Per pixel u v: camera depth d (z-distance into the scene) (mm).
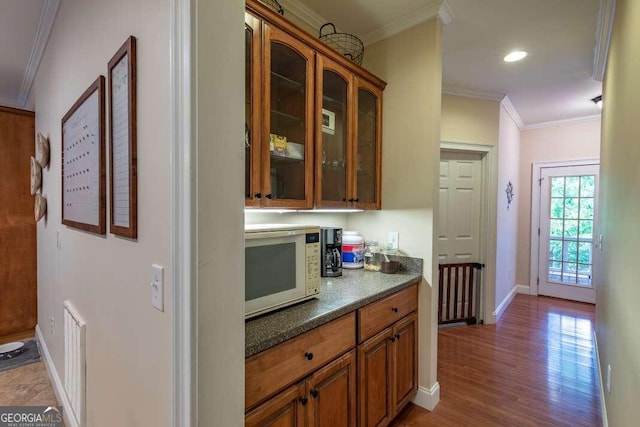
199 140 717
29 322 3270
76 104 1602
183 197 718
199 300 726
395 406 1839
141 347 973
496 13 2115
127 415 1088
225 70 765
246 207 1373
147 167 906
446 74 3105
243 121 810
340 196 1942
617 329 1601
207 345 743
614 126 1947
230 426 794
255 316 1261
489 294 3660
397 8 2043
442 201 3600
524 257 4965
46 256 2527
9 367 2580
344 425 1447
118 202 1123
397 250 2225
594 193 4422
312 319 1263
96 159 1337
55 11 1956
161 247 836
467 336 3285
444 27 2291
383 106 2283
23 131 3184
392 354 1806
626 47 1517
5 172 3115
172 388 753
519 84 3342
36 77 2828
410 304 2020
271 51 1494
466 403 2141
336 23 2191
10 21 2117
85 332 1535
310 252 1502
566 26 2270
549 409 2078
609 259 2027
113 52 1159
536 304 4418
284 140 1580
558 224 4727
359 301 1523
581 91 3523
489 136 3654
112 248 1204
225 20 764
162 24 811
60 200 2045
